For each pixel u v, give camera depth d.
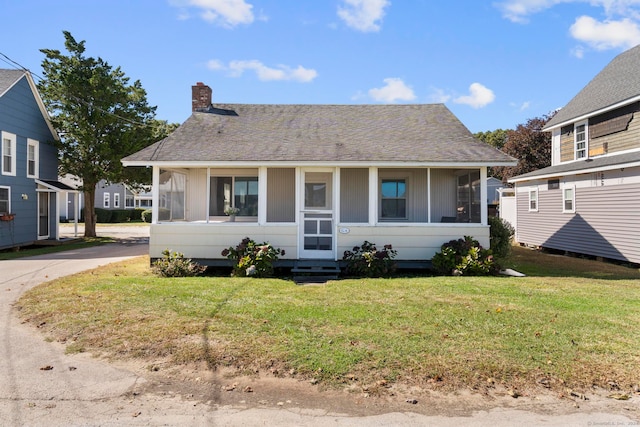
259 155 10.36
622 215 12.67
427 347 4.62
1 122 15.66
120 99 19.91
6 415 3.28
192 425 3.15
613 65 18.02
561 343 4.79
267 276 9.67
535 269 11.61
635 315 5.98
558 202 16.17
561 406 3.47
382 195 12.06
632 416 3.31
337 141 11.34
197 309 6.13
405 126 12.53
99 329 5.25
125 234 25.03
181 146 10.82
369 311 6.09
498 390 3.74
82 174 20.00
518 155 30.55
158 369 4.14
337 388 3.76
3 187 15.75
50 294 7.15
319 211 10.96
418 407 3.45
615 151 14.79
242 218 11.61
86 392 3.68
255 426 3.15
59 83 18.86
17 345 4.81
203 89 13.49
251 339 4.86
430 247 10.56
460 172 11.91
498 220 11.85
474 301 6.78
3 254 14.59
